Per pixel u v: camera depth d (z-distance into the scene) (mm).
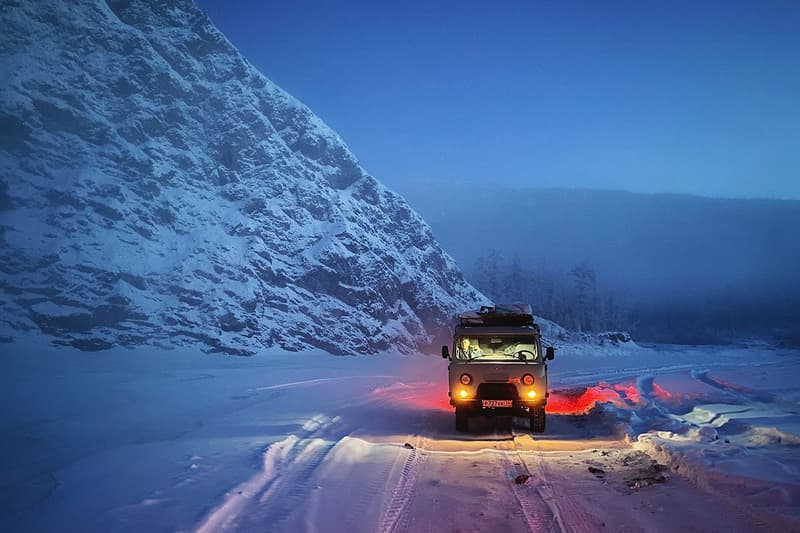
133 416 15938
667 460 9805
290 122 81438
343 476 8977
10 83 59438
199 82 76125
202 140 71750
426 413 18188
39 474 9203
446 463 10172
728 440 11039
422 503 7527
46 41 67125
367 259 68938
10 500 7602
